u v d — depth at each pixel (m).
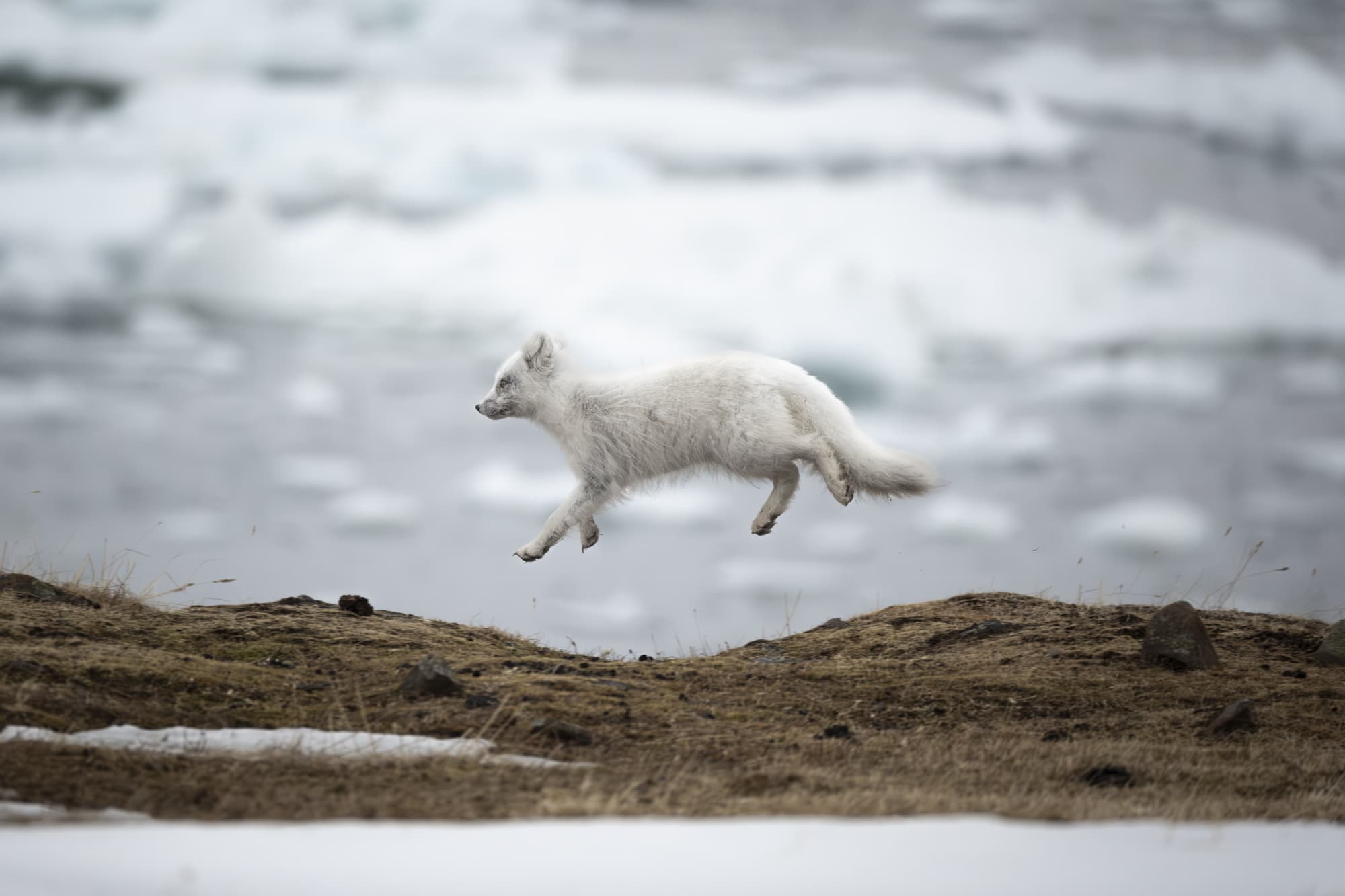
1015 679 36.72
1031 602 45.81
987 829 23.33
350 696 32.78
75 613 37.69
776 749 30.61
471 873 20.14
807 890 19.66
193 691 32.03
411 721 31.06
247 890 19.05
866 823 23.78
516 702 32.59
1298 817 25.33
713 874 20.34
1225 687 36.16
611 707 33.03
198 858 20.58
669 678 37.22
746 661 39.94
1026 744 31.17
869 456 43.12
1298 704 34.84
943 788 27.16
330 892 19.09
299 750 28.05
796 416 43.84
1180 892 20.19
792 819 24.12
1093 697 35.38
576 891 19.36
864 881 20.20
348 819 23.70
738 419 43.66
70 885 19.02
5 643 33.69
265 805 24.48
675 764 29.08
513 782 26.84
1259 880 20.78
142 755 27.11
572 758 29.39
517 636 43.47
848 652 41.47
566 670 37.06
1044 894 19.86
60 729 28.44
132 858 20.50
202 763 27.12
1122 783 28.08
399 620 42.53
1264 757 30.33
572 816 24.27
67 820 23.02
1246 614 44.97
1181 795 27.05
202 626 38.22
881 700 35.34
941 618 44.09
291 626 39.06
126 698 30.95
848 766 29.16
